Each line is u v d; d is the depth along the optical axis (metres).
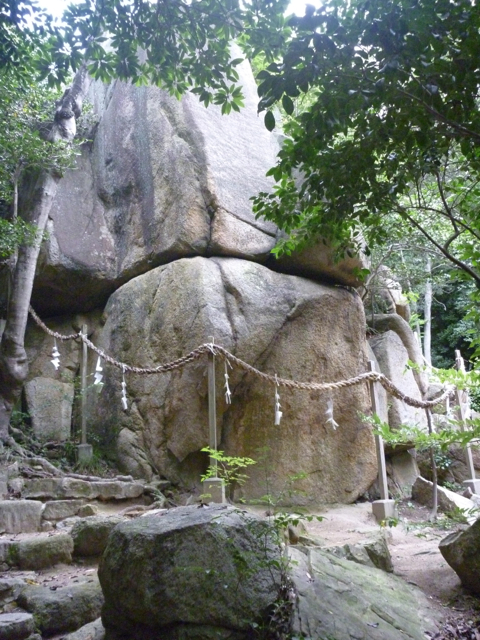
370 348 10.53
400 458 9.93
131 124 10.97
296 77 3.83
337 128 4.33
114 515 7.03
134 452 8.91
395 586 4.83
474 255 5.10
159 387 8.82
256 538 3.94
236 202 9.48
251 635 3.64
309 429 8.70
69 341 10.44
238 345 8.45
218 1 4.84
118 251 10.52
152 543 3.76
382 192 4.93
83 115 11.81
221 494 7.00
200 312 8.45
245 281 8.84
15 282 8.69
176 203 9.49
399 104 4.09
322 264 9.32
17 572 5.39
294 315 8.88
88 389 9.93
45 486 7.60
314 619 3.79
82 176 11.10
